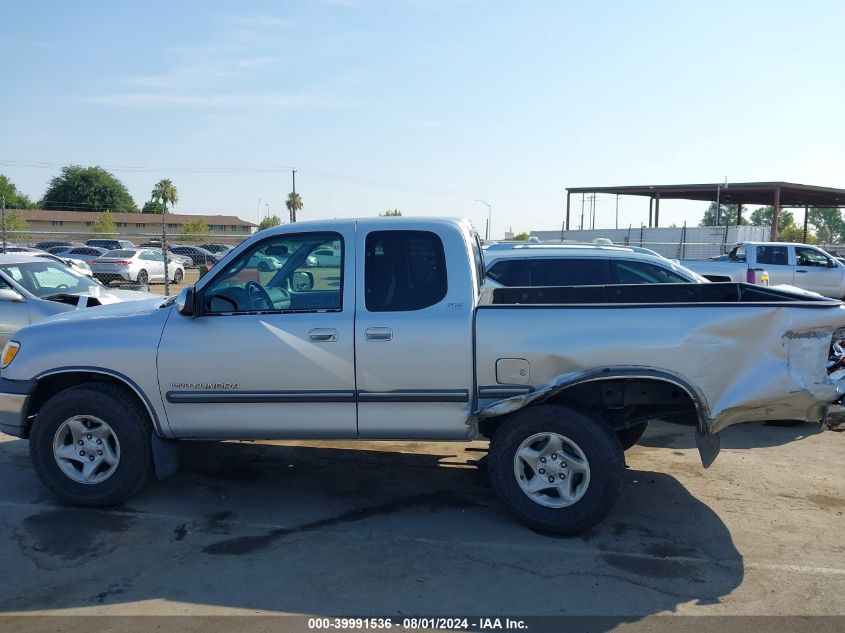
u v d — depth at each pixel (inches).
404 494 216.4
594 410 188.1
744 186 1344.7
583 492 180.4
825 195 1444.4
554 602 152.4
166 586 158.4
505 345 184.1
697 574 165.3
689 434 286.5
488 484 224.8
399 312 189.5
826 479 232.1
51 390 212.8
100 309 221.3
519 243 375.9
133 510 202.5
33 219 3400.6
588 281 340.8
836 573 166.2
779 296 226.5
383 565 169.0
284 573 164.7
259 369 192.1
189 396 195.6
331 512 202.1
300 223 200.2
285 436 197.3
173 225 3671.3
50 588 157.3
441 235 192.4
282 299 197.9
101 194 4281.5
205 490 219.0
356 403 191.0
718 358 178.1
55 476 201.2
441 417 189.5
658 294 256.2
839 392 182.9
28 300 351.3
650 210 1582.2
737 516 200.2
